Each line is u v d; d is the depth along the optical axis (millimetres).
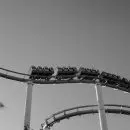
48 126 44406
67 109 45656
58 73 43844
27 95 39750
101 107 42531
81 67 46562
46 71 42344
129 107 50312
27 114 37312
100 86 46156
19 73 40625
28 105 38344
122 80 49625
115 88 50438
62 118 45219
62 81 44844
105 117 41344
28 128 36094
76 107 46219
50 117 44688
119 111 50500
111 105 49750
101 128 40188
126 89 51312
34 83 41969
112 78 48469
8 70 39625
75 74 45375
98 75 47344
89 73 46375
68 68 44969
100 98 44000
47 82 43312
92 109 47562
